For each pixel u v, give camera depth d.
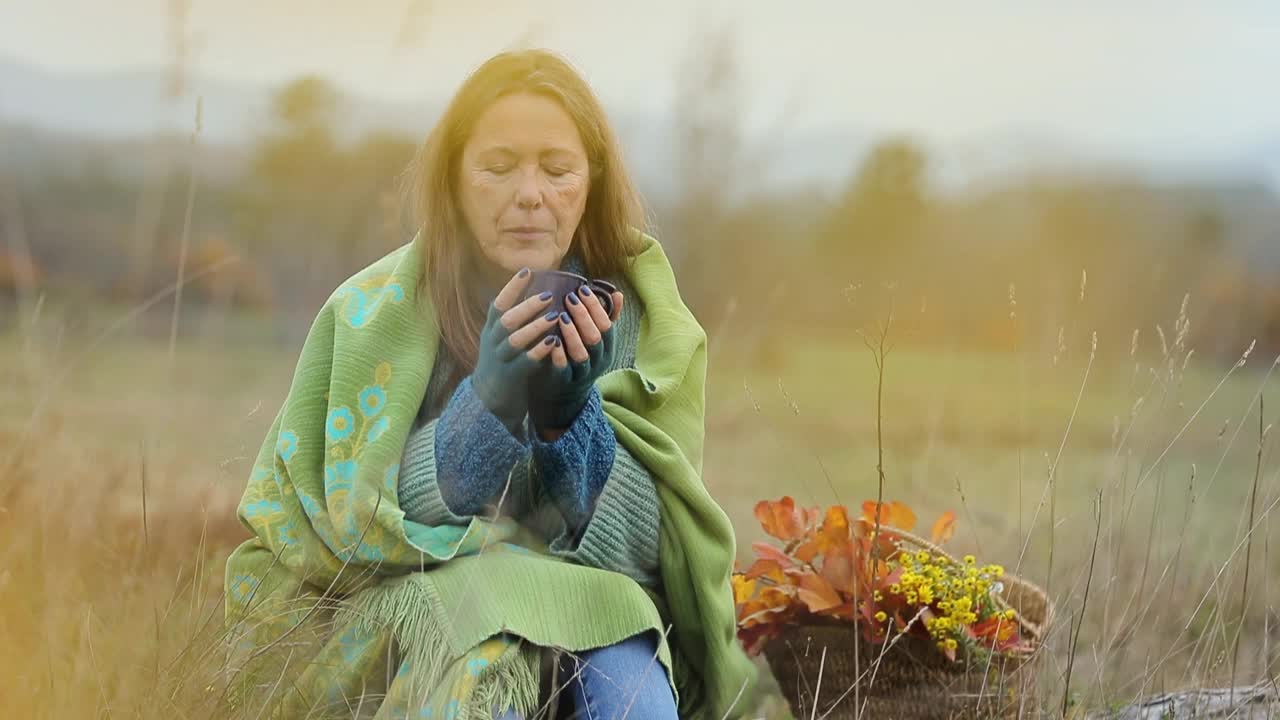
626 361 2.69
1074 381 4.30
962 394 12.48
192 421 5.03
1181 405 3.08
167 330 8.88
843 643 2.71
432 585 2.23
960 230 25.30
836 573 2.72
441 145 2.52
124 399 5.88
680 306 2.76
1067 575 3.41
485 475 2.30
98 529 3.16
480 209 2.46
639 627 2.26
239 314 10.65
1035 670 2.73
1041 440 8.01
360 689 2.29
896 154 25.91
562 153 2.47
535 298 2.21
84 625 2.51
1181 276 24.27
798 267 17.53
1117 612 3.29
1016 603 2.96
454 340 2.56
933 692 2.66
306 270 8.41
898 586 2.68
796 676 2.80
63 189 12.45
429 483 2.34
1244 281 23.17
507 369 2.21
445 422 2.34
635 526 2.45
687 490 2.49
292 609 2.38
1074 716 2.74
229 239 10.71
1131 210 27.52
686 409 2.67
